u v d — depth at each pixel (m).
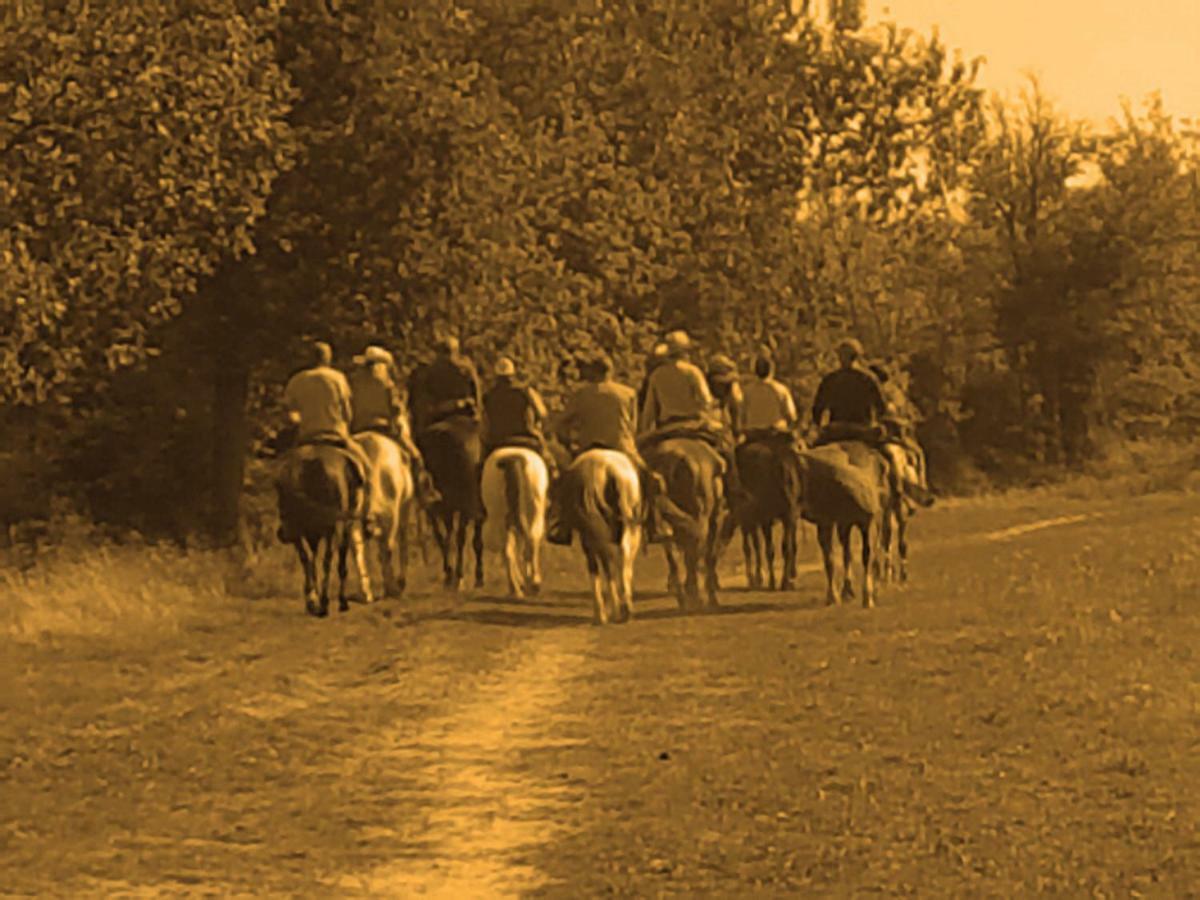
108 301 30.20
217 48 30.38
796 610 24.23
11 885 11.20
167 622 22.47
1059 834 12.04
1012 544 35.91
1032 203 85.12
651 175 49.62
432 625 22.83
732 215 51.44
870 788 13.37
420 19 36.69
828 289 57.19
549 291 40.28
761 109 53.12
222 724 16.22
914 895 10.72
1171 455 81.94
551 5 45.56
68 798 13.44
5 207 27.59
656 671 18.86
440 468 27.17
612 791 13.44
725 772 13.90
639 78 49.97
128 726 16.19
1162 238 84.12
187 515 41.00
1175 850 11.62
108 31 27.91
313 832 12.44
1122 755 14.18
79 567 26.14
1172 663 18.44
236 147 30.70
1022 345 83.81
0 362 28.55
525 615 24.11
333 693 18.12
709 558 24.91
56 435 41.09
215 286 36.12
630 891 10.85
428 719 16.53
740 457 25.83
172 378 40.09
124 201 30.02
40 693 17.67
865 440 25.11
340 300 36.22
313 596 26.03
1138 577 26.08
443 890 11.09
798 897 10.72
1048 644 19.81
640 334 45.91
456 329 36.91
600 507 22.98
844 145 59.06
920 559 33.31
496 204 37.72
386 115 35.28
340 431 24.09
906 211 63.75
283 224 35.09
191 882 11.30
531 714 16.73
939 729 15.38
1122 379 84.06
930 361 81.31
